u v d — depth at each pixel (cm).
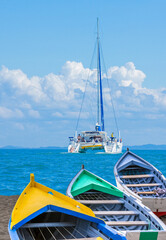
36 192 886
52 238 818
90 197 1296
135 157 1838
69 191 1213
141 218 980
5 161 6675
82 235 762
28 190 909
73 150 9306
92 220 734
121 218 1034
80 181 1409
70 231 820
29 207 773
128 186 1445
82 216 733
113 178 3538
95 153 9581
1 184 2975
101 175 3903
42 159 7475
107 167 5153
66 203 822
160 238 720
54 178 3522
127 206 1105
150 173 1684
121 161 1803
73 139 9525
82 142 9356
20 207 793
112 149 9156
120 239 625
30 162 6347
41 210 736
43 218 923
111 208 1170
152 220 922
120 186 1415
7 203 1698
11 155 10375
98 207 1193
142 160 1783
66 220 870
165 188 1406
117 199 1213
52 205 744
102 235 706
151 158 7938
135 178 1653
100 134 9375
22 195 859
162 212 1142
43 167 5097
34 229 855
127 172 1798
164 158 7881
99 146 9288
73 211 738
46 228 863
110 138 9400
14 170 4550
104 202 1123
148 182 1606
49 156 9025
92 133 9356
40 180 3325
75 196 1288
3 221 1216
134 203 1079
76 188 1281
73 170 4616
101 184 1338
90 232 750
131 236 712
